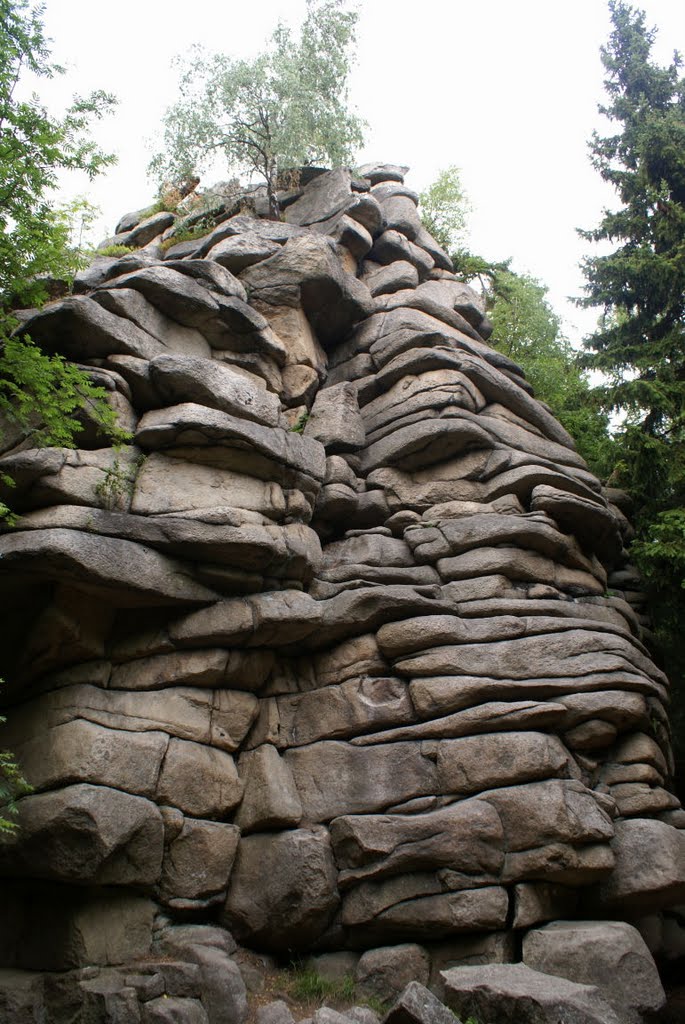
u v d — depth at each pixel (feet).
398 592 40.73
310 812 37.83
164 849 35.76
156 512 37.93
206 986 32.50
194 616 38.55
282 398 48.29
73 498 36.01
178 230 61.87
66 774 33.94
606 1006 29.35
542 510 45.39
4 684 37.83
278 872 36.11
